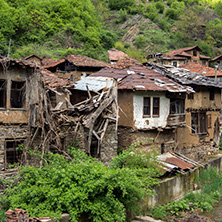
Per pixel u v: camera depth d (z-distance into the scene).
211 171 21.88
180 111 21.09
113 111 16.50
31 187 12.05
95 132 15.48
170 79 21.55
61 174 12.04
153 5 97.62
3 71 13.16
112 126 16.94
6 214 10.80
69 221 11.62
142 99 18.53
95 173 12.24
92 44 62.28
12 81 13.51
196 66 37.91
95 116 15.40
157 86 18.91
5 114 13.24
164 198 16.89
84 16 70.44
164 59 55.19
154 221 14.82
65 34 61.84
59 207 11.60
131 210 13.89
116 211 12.45
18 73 13.62
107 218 11.94
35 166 13.97
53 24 63.03
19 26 57.22
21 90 13.91
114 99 16.41
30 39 57.31
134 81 18.80
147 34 80.44
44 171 12.96
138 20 87.62
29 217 10.84
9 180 12.76
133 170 13.98
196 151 24.09
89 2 83.50
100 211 12.05
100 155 16.56
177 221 15.15
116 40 73.94
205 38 79.88
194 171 19.94
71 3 71.25
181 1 108.69
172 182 17.55
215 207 17.73
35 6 65.38
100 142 15.39
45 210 11.52
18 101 14.03
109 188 12.00
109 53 55.66
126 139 18.61
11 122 13.38
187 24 81.69
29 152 13.45
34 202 11.89
